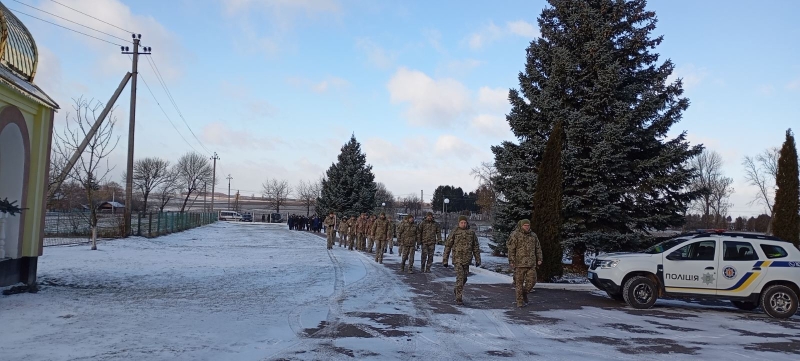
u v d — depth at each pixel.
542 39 19.66
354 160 51.75
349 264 18.23
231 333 7.71
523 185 18.95
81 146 20.64
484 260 22.22
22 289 10.22
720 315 11.07
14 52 10.45
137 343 6.91
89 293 10.62
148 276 13.48
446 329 8.73
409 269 16.89
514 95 19.14
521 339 8.21
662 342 8.30
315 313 9.52
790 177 17.61
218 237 35.00
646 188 18.38
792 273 11.03
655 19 18.64
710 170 52.69
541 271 15.60
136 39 28.66
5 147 10.16
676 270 11.53
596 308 11.44
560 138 16.06
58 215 27.53
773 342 8.52
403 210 98.12
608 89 17.59
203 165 87.50
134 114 28.39
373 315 9.66
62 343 6.75
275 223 79.62
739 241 11.53
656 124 18.33
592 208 17.75
